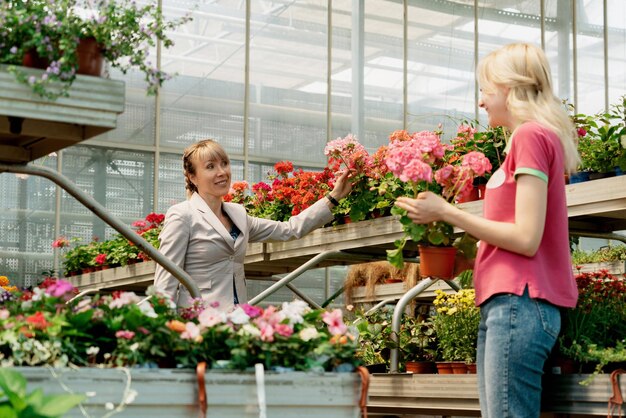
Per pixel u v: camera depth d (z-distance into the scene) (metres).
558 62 11.77
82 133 2.60
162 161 9.42
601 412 3.30
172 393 2.23
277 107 10.08
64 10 2.48
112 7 2.52
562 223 2.63
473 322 4.57
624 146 3.95
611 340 3.62
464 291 4.66
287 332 2.43
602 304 3.69
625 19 12.12
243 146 9.85
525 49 2.71
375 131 10.59
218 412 2.27
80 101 2.41
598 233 4.20
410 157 3.01
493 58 2.75
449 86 11.08
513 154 2.62
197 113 9.65
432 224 3.05
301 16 10.34
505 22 11.52
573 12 11.88
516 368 2.54
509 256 2.59
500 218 2.64
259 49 10.07
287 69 10.19
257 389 2.30
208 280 3.54
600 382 3.31
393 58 10.79
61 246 8.55
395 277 8.60
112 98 2.46
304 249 5.11
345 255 4.84
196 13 9.78
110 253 8.09
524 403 2.54
